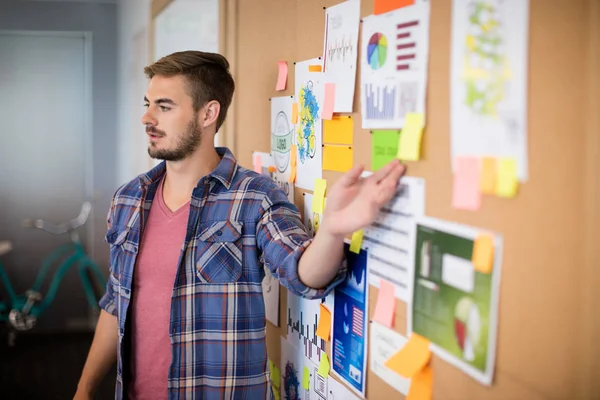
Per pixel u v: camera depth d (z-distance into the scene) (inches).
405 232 42.6
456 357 37.4
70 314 200.5
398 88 42.5
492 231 34.0
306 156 59.6
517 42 31.4
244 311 57.9
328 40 53.3
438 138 38.3
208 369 57.9
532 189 31.0
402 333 43.5
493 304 34.0
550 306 30.3
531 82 30.7
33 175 196.5
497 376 34.1
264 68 70.8
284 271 51.0
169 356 60.1
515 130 31.8
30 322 185.2
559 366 30.0
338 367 53.9
